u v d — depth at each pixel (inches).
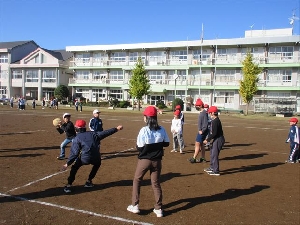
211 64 1758.1
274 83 1643.7
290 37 1572.3
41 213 196.7
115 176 295.4
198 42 1772.9
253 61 1594.5
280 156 432.1
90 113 1280.8
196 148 366.6
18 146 439.2
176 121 431.5
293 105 1443.2
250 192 258.8
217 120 309.9
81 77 2166.6
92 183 268.1
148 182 278.7
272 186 278.8
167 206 219.5
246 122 1085.1
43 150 415.2
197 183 281.3
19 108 1448.1
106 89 2081.7
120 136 592.7
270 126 940.0
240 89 1482.5
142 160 200.2
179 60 1872.5
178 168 338.6
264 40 1620.3
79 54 2167.8
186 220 194.9
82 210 204.7
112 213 201.5
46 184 260.1
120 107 1804.9
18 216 190.2
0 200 217.5
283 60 1624.0
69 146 453.4
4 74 2324.1
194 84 1817.2
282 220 200.2
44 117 1003.9
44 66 2194.9
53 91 2235.5
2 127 684.1
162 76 1914.4
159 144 200.4
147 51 1963.6
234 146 519.5
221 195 248.2
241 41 1670.8
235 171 334.3
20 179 271.7
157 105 1723.7
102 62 2085.4
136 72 1648.6
